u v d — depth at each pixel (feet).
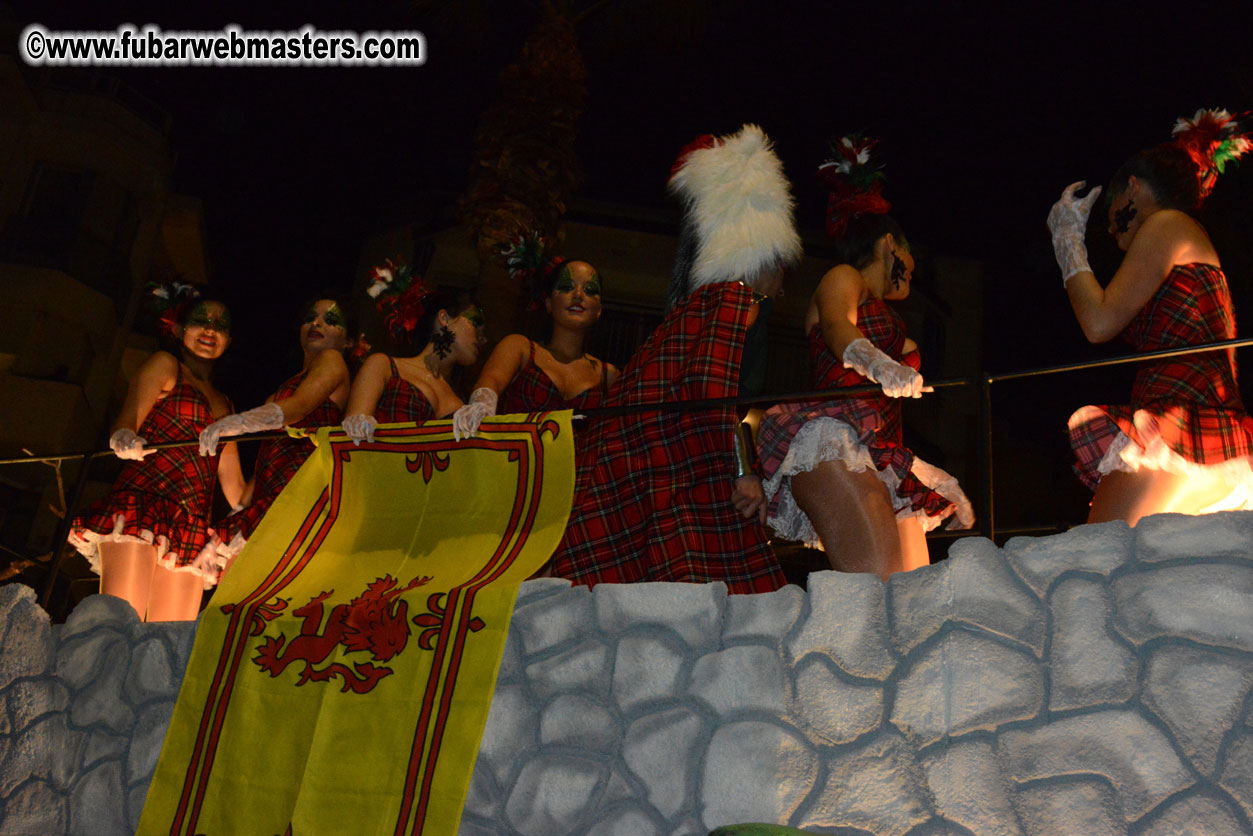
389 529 13.34
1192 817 8.54
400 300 17.40
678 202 13.84
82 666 13.67
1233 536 9.24
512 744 11.18
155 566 16.05
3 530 61.57
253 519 16.34
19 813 13.21
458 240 50.16
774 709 10.22
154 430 16.42
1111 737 9.00
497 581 12.01
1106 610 9.43
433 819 10.89
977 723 9.46
